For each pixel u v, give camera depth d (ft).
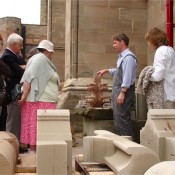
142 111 24.79
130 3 38.60
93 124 27.76
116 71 21.99
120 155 12.13
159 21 35.40
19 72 21.72
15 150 12.76
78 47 37.99
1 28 104.83
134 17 38.58
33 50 22.89
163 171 7.89
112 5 38.40
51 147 10.96
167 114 13.89
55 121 12.42
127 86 20.88
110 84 36.70
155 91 18.42
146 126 14.55
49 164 10.94
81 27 38.09
